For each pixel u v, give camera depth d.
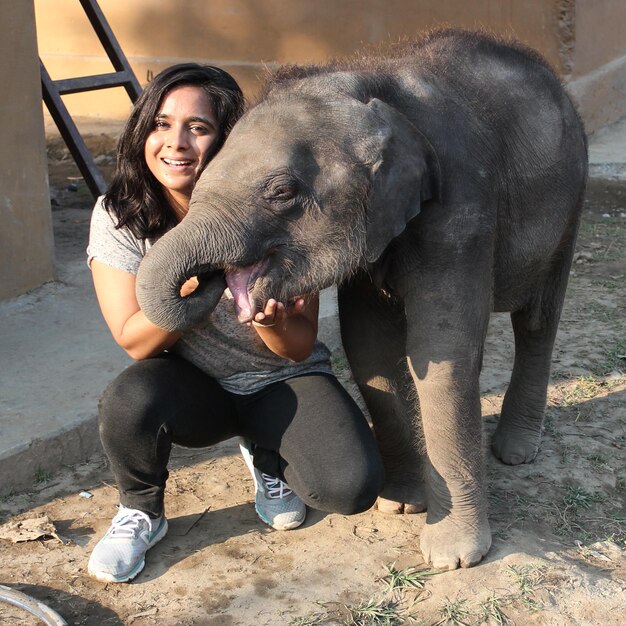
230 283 2.31
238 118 2.49
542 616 2.54
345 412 2.64
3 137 4.40
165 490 3.19
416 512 3.03
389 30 8.08
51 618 2.53
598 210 6.60
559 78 3.09
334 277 2.37
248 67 8.62
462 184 2.51
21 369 3.80
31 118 4.52
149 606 2.63
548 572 2.70
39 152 4.57
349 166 2.31
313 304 2.57
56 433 3.31
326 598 2.64
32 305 4.48
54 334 4.15
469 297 2.57
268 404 2.69
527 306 3.28
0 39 4.32
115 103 9.12
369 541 2.89
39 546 2.90
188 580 2.73
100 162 7.80
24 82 4.46
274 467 2.79
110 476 3.30
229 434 2.80
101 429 2.62
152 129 2.46
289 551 2.85
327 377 2.73
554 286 3.26
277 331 2.46
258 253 2.27
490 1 7.77
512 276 2.94
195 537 2.92
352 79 2.45
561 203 2.96
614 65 8.59
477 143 2.57
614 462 3.36
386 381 2.89
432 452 2.71
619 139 8.06
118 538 2.73
